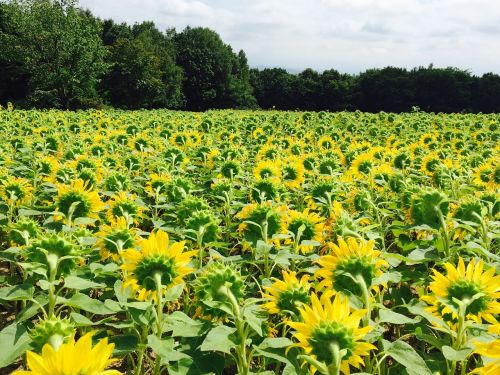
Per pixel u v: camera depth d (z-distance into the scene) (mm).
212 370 2344
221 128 14680
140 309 2502
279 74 91750
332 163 7008
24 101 55531
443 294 2387
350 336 1903
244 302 2414
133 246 3248
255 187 4957
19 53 52906
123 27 88625
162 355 2215
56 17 52625
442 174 6223
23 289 2584
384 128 16578
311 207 5203
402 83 65562
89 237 3488
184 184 5203
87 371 1427
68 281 2539
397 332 3611
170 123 15797
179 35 94312
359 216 4738
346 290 2432
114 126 15844
